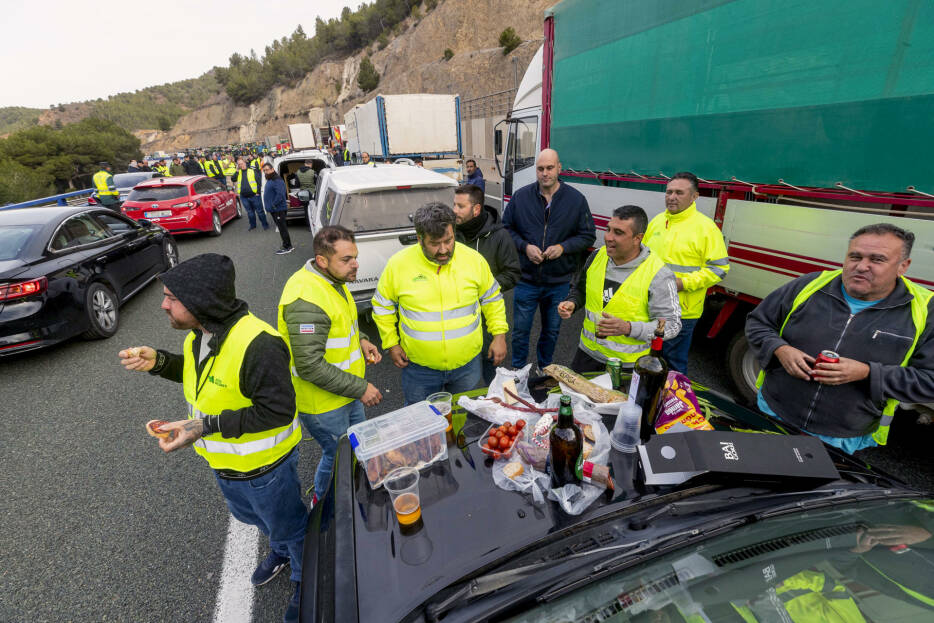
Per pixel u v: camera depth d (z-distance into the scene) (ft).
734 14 9.37
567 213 11.03
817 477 4.36
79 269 15.94
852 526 3.92
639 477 4.80
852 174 7.76
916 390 5.40
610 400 6.10
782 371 6.79
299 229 35.83
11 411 12.30
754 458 4.50
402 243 14.01
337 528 4.67
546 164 10.68
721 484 4.59
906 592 3.38
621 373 7.44
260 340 5.04
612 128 13.87
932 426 9.91
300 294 6.59
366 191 13.84
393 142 41.16
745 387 11.17
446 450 5.52
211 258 4.83
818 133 8.18
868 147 7.46
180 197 30.81
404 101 40.29
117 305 18.10
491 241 10.30
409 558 4.11
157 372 5.93
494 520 4.41
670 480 4.56
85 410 12.28
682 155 11.36
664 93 11.59
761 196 9.54
